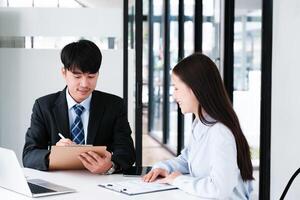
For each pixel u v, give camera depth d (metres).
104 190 1.82
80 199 1.69
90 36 3.94
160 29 7.65
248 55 6.49
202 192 1.72
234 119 1.80
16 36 3.91
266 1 3.11
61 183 1.94
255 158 3.49
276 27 3.03
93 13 3.94
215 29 4.44
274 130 3.07
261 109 3.18
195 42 4.57
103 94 2.37
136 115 3.88
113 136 2.34
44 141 2.32
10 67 3.90
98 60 2.16
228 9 4.02
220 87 1.80
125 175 2.11
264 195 3.18
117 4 4.21
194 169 1.90
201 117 1.82
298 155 2.75
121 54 3.93
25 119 3.93
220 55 4.18
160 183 1.92
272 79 3.09
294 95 2.80
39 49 3.91
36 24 3.91
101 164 2.07
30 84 3.92
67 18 3.93
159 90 7.85
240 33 6.44
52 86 3.93
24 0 4.10
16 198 1.71
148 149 7.39
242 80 5.58
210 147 1.81
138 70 3.85
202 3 4.53
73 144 2.08
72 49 2.13
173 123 6.84
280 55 2.97
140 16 3.81
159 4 7.71
